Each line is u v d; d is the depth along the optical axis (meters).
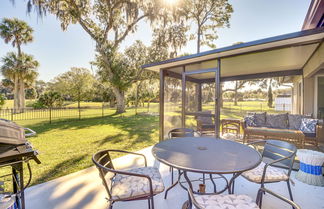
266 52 3.23
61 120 8.87
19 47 12.52
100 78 11.70
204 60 3.69
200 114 4.33
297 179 2.33
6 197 1.29
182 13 9.10
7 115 9.97
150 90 16.52
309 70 3.97
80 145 4.25
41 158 3.31
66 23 8.91
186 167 1.28
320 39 2.49
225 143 1.97
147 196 1.43
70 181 2.28
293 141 4.04
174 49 10.58
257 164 1.35
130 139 4.92
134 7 8.60
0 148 1.22
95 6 9.60
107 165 1.74
